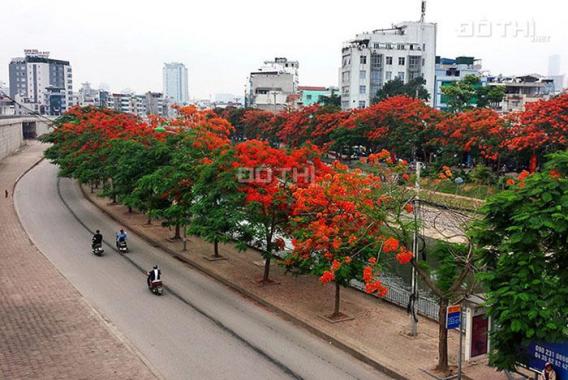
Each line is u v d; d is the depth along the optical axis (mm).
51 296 20719
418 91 75938
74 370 14539
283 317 19703
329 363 15852
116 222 36781
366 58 83938
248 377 14734
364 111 54875
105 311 19719
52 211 39750
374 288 15383
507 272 12789
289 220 21078
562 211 11477
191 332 17953
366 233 17625
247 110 93812
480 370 15203
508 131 41188
